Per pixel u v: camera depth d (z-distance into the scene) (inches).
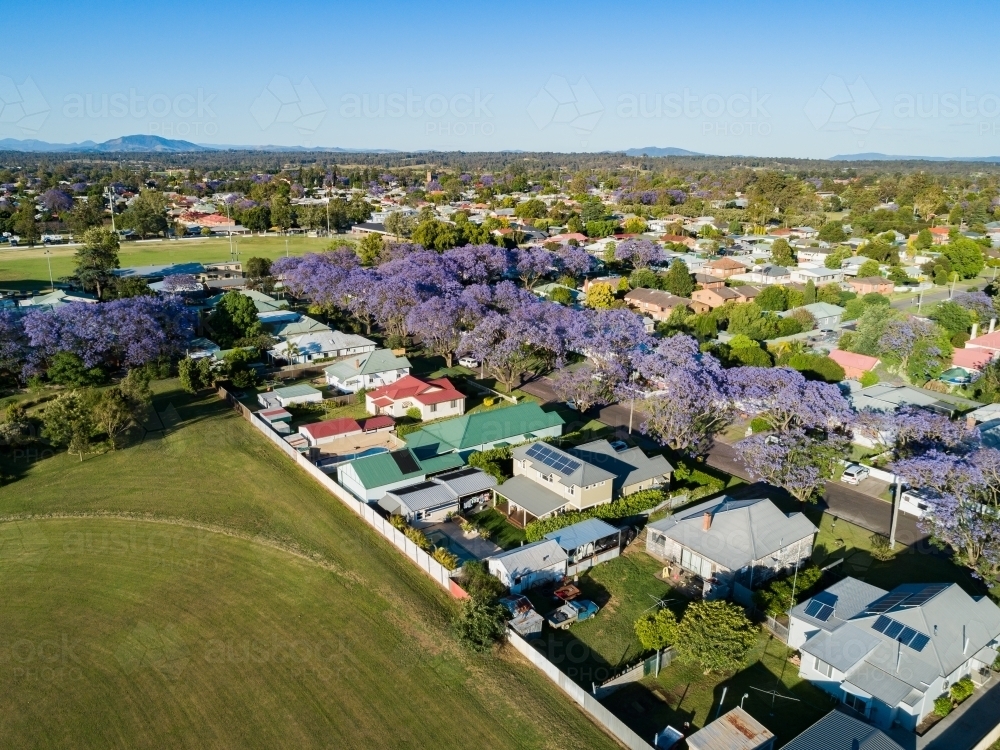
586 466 1598.2
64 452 1898.4
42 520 1555.1
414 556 1416.1
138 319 2459.4
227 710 1035.3
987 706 1051.9
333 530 1528.1
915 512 1611.7
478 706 1048.8
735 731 960.9
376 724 1013.2
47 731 993.5
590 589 1352.1
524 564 1328.7
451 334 2687.0
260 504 1637.6
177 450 1923.0
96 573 1365.7
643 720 1023.6
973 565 1306.6
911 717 1001.5
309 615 1249.4
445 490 1638.8
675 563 1417.3
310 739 986.7
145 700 1052.5
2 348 2294.5
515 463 1733.5
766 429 1988.2
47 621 1227.2
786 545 1375.5
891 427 1763.0
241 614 1251.2
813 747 911.7
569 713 1035.9
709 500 1654.8
